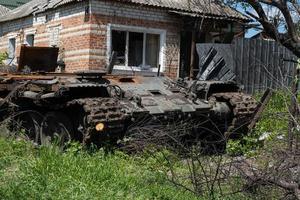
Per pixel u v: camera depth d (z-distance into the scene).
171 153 6.66
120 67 14.39
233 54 13.05
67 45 15.03
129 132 7.07
